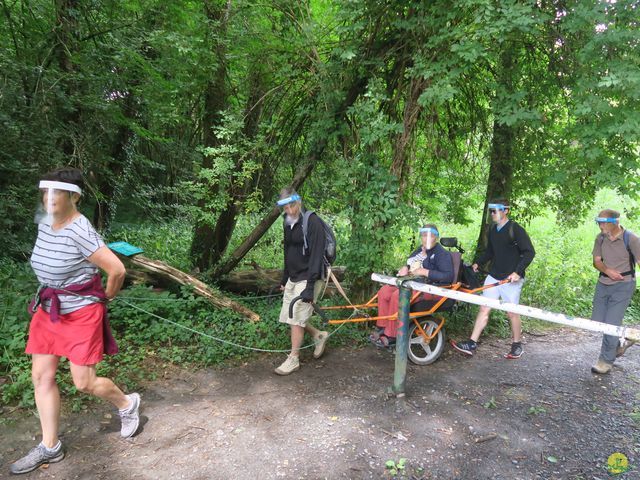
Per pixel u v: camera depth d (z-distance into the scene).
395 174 4.96
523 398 3.80
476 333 4.77
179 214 10.47
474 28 3.97
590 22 3.63
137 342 4.42
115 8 6.68
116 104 7.02
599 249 4.40
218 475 2.62
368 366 4.37
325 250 3.94
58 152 6.21
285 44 5.72
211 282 6.35
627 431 3.30
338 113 5.33
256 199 6.04
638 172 4.00
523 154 5.96
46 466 2.64
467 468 2.78
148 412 3.31
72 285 2.53
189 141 9.80
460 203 7.00
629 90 3.47
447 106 5.94
